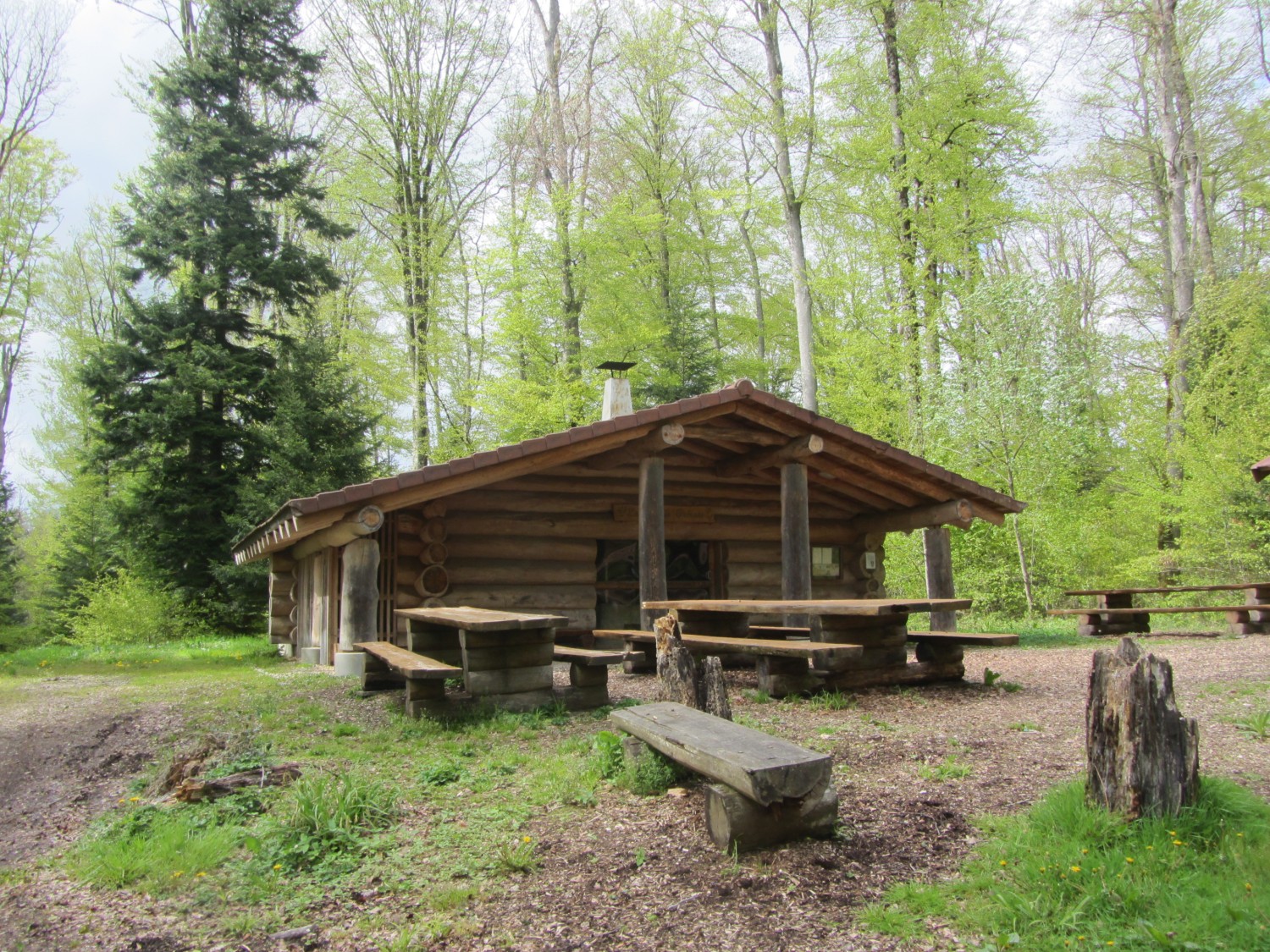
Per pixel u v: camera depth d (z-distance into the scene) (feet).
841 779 14.38
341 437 61.77
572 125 81.92
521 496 35.22
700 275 83.56
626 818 12.67
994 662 30.66
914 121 59.00
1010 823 11.62
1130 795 10.83
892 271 65.62
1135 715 10.98
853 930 9.23
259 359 62.13
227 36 65.00
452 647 29.01
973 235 61.36
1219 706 19.26
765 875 10.51
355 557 28.32
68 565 71.05
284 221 78.13
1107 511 62.75
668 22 68.13
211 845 12.05
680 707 15.05
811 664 24.04
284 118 76.64
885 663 24.03
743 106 61.11
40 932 10.03
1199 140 65.82
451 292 75.41
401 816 13.21
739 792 11.19
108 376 57.93
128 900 10.85
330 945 9.38
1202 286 57.06
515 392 63.67
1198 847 10.31
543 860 11.37
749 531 40.55
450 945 9.25
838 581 43.06
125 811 14.58
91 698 27.43
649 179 81.25
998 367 54.85
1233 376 53.72
